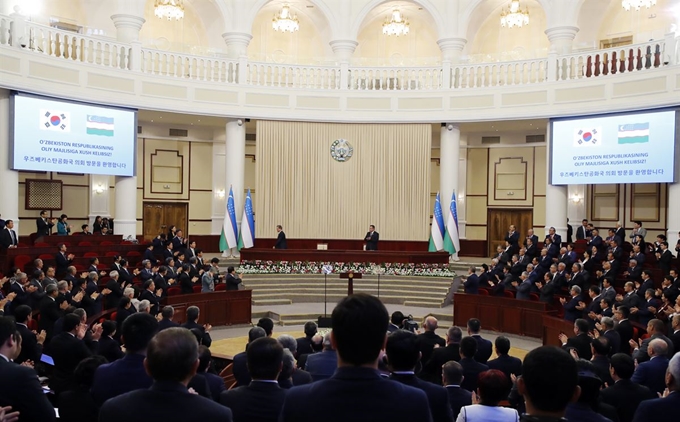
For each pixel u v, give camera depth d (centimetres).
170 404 282
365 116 2423
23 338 708
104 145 2058
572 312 1359
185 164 2744
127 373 415
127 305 1027
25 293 1156
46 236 1855
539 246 2164
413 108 2395
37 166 1875
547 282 1642
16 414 374
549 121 2195
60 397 446
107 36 2319
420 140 2420
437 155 2791
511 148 2706
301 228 2455
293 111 2405
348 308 257
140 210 2652
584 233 2077
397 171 2444
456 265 2380
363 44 2948
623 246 1894
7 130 1817
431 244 2261
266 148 2422
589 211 2461
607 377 668
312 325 907
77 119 1983
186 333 298
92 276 1310
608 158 2031
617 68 2027
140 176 2645
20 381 385
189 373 294
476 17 2739
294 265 2159
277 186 2438
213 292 1681
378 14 2895
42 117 1888
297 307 1917
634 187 2345
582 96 2098
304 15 2897
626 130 1988
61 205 2375
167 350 288
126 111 2119
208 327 1008
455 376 527
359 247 2456
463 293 1756
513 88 2247
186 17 2744
